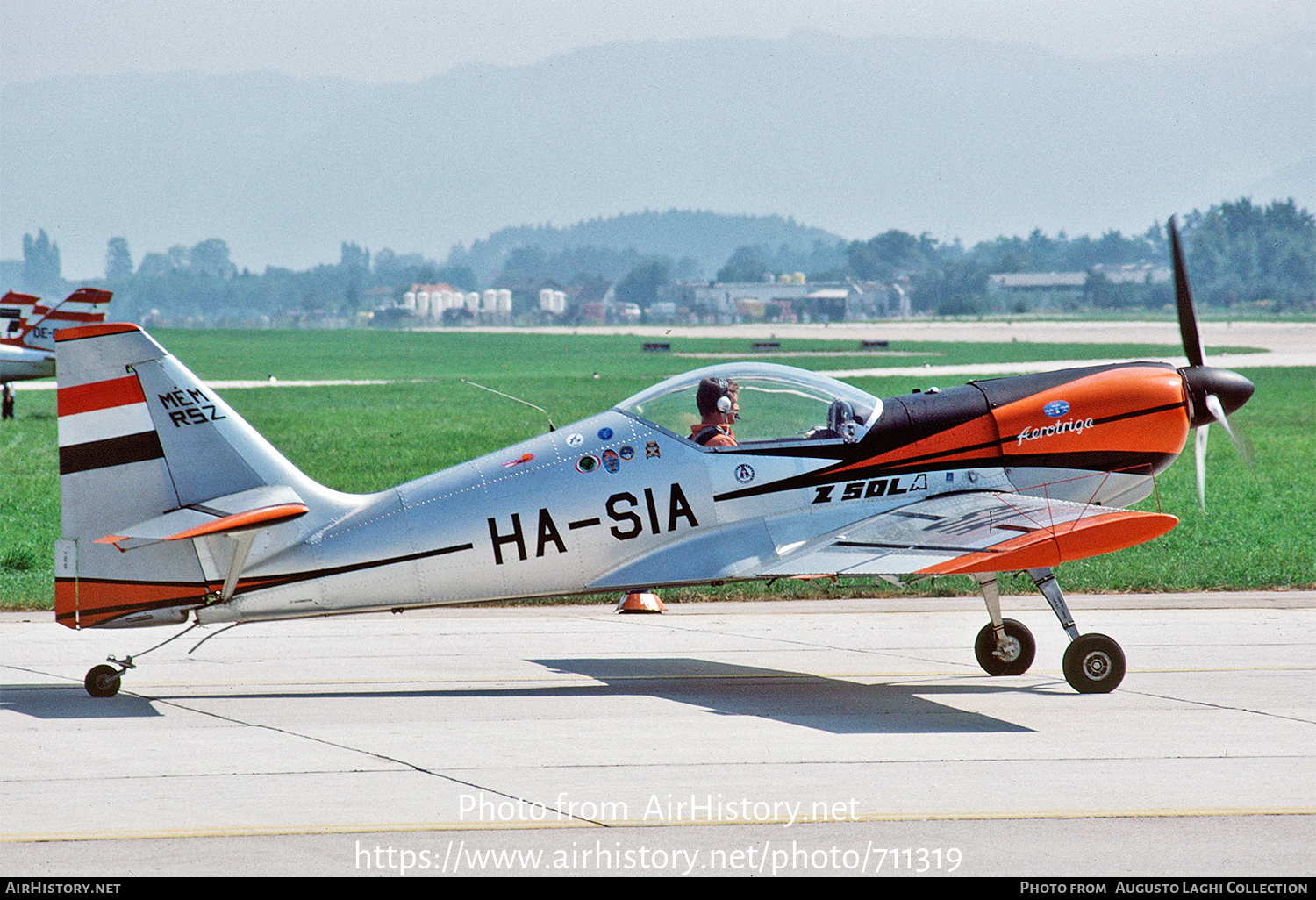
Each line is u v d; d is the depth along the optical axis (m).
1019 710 29.94
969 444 33.75
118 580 29.91
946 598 47.03
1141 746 26.62
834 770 24.77
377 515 31.17
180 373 30.06
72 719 28.80
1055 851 20.50
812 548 31.58
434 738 27.19
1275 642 38.44
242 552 30.05
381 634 39.84
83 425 29.62
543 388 175.50
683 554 32.25
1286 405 147.88
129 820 21.72
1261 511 68.12
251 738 27.16
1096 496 34.59
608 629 40.94
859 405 33.50
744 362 33.50
